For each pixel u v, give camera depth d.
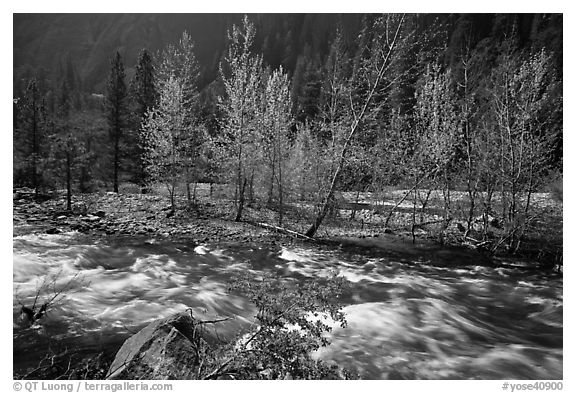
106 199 22.50
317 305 4.95
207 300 8.48
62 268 10.07
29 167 22.89
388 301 9.34
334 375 4.81
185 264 11.54
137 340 5.34
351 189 21.11
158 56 21.62
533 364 6.70
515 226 14.70
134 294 8.73
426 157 17.81
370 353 6.73
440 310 8.90
